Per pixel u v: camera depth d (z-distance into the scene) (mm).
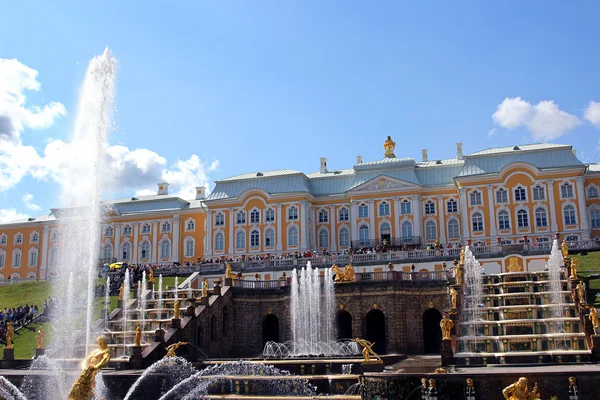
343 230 94500
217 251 95938
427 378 31562
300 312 59906
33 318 62656
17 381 40688
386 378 32312
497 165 86125
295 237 92812
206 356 53156
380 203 90938
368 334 60812
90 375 24750
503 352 40875
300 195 93562
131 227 105938
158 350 46781
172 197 106562
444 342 39688
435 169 93062
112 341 51906
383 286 58156
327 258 76438
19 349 53500
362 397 32875
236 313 61719
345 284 59094
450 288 52469
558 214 82000
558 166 83000
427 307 58375
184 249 102750
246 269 79062
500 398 30672
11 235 111062
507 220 83750
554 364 37281
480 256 70688
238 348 61062
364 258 75438
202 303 55906
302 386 37812
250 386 38438
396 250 81562
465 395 30938
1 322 60438
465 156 88250
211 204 97438
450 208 89312
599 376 30078
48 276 106250
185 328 50781
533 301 49875
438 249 73625
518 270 66062
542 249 69125
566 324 43844
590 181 85375
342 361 41406
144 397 39469
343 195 95062
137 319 57062
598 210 84375
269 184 96938
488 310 48938
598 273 57375
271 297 62969
